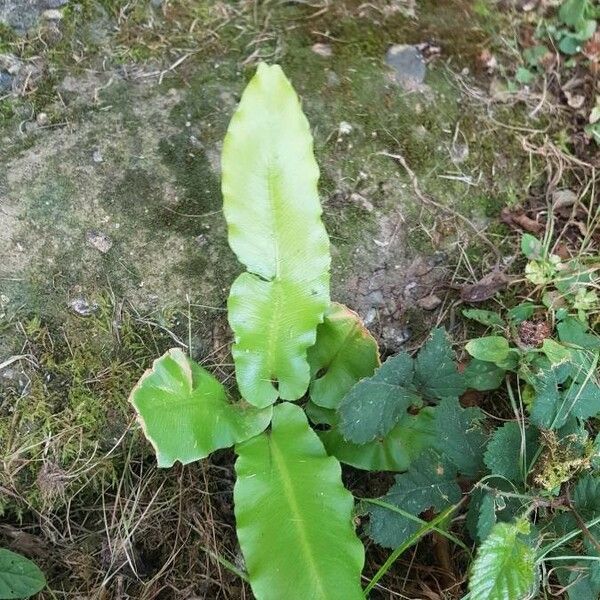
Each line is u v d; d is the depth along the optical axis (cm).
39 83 43
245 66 47
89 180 41
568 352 38
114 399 39
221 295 41
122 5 46
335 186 44
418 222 45
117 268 41
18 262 39
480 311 43
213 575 39
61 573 38
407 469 38
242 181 33
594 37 52
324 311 36
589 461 34
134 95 44
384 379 37
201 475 40
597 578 34
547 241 46
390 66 48
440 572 38
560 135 50
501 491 34
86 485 39
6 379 38
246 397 36
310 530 33
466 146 48
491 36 52
